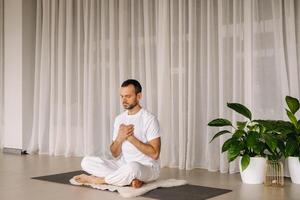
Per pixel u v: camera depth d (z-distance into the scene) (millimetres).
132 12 4617
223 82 3902
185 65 4176
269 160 3219
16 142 5465
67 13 5145
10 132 5547
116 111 4750
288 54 3619
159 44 4340
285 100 3338
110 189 2896
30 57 5535
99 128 4934
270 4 3768
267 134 3133
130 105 3055
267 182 3199
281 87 3637
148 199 2662
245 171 3293
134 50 4602
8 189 2988
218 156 3984
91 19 4945
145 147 2969
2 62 5828
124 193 2723
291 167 3309
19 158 4898
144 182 3055
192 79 4102
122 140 3041
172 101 4234
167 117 4254
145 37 4473
